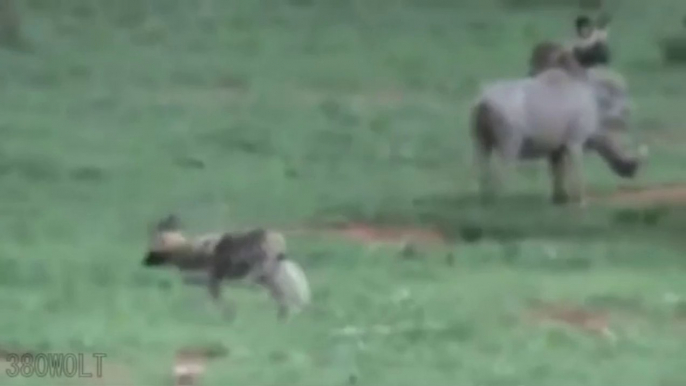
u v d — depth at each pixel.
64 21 146.25
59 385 45.81
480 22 153.50
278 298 53.50
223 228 69.75
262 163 91.44
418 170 89.94
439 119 108.88
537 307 55.84
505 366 48.47
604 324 53.84
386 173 88.81
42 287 57.28
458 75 129.38
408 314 53.97
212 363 48.00
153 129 102.50
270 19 152.62
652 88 123.38
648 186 83.50
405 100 117.44
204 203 77.12
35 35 137.50
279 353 49.00
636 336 52.28
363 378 46.81
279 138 99.75
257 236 53.50
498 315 54.41
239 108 112.00
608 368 48.47
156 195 79.62
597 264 63.12
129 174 86.00
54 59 129.75
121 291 56.12
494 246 65.69
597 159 91.31
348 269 61.16
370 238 68.44
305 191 81.69
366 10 158.25
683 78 128.25
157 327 51.88
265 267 53.31
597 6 162.75
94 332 50.84
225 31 146.50
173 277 57.72
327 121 107.06
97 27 145.12
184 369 47.12
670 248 66.25
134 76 124.88
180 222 65.69
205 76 125.88
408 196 79.94
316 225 71.75
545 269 62.28
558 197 77.00
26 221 71.62
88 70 126.56
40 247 64.94
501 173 79.81
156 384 45.94
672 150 97.44
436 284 58.88
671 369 48.59
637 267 62.81
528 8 161.88
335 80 126.19
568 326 53.47
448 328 52.31
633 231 69.94
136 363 47.81
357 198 79.25
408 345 50.53
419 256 64.00
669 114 111.69
